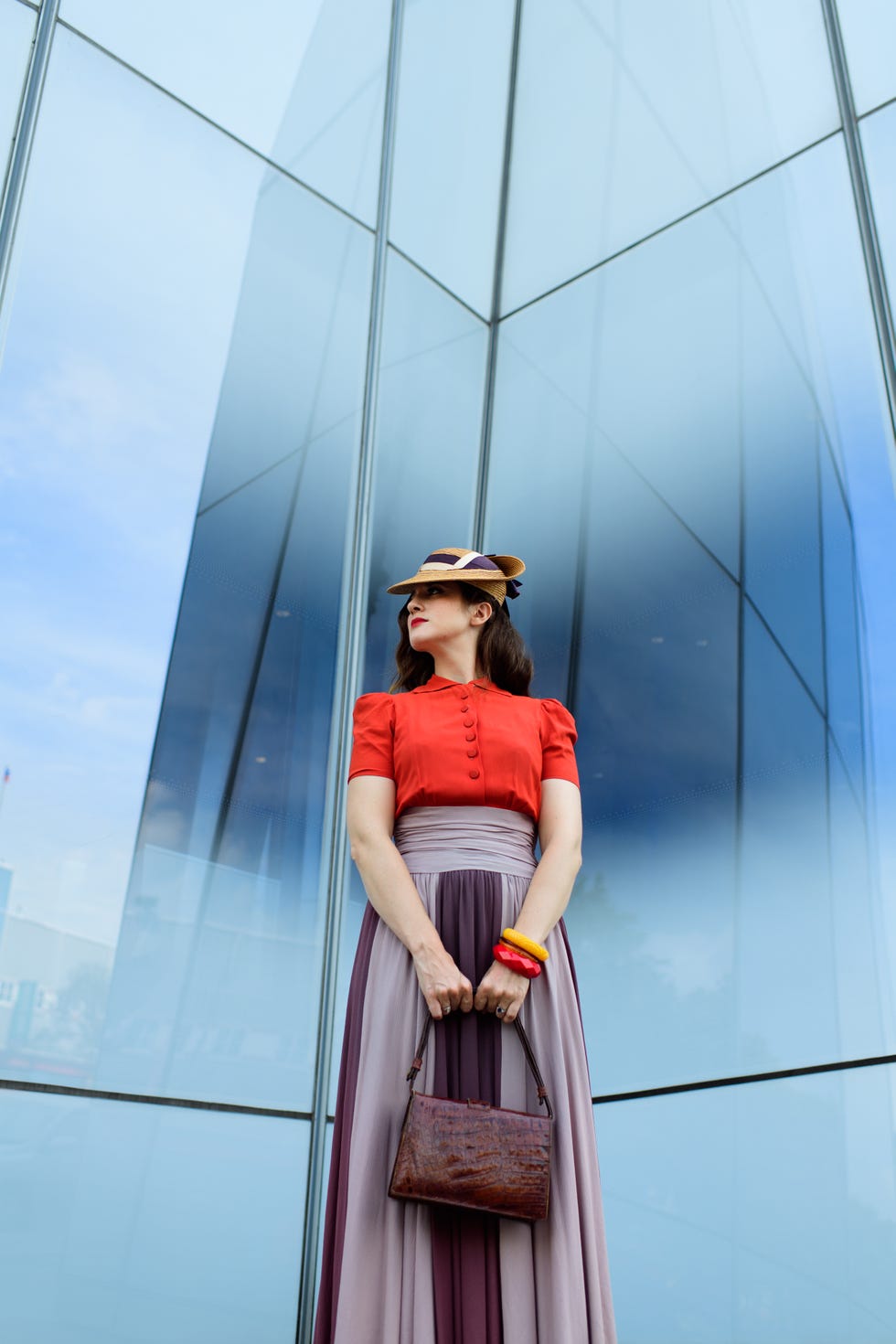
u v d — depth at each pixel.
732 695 3.84
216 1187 3.21
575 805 1.56
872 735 3.39
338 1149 1.43
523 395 5.19
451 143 5.50
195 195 4.29
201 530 3.90
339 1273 1.35
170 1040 3.27
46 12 3.96
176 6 4.47
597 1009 3.79
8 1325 2.68
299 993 3.64
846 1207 2.95
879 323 3.82
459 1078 1.34
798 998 3.29
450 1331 1.25
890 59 4.11
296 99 4.80
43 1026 3.03
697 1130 3.35
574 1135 1.38
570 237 5.29
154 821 3.45
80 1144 2.98
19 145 3.75
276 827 3.78
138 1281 2.95
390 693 1.75
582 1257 1.32
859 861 3.30
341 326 4.68
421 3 5.51
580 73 5.53
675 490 4.36
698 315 4.57
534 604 4.71
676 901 3.74
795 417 4.02
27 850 3.15
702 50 4.93
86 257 3.85
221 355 4.18
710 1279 3.13
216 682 3.78
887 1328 2.77
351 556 4.40
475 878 1.45
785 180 4.38
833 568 3.69
